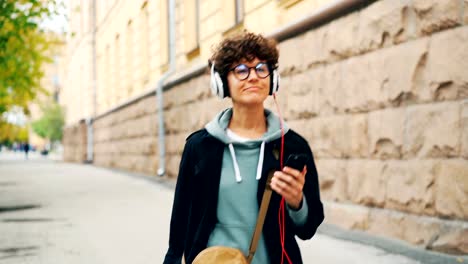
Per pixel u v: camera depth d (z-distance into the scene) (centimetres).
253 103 187
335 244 533
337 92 639
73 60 3772
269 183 180
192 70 1205
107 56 2588
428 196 496
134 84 1969
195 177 188
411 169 520
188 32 1325
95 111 2950
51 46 1552
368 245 518
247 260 178
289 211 180
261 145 185
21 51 1380
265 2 859
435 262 438
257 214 183
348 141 621
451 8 467
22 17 1038
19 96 1845
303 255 491
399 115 536
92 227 718
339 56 634
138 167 1850
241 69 185
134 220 765
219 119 194
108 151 2484
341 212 628
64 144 4050
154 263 499
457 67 464
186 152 194
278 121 190
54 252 561
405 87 525
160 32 1579
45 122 5081
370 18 575
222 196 185
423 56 502
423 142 505
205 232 185
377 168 571
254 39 188
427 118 499
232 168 186
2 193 1257
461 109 462
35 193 1239
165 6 1558
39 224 756
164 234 645
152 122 1642
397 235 534
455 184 466
